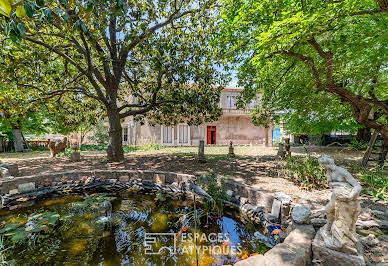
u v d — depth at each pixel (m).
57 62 8.60
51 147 9.63
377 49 4.51
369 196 3.90
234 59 6.62
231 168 6.70
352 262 1.87
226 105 17.66
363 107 5.29
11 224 3.54
